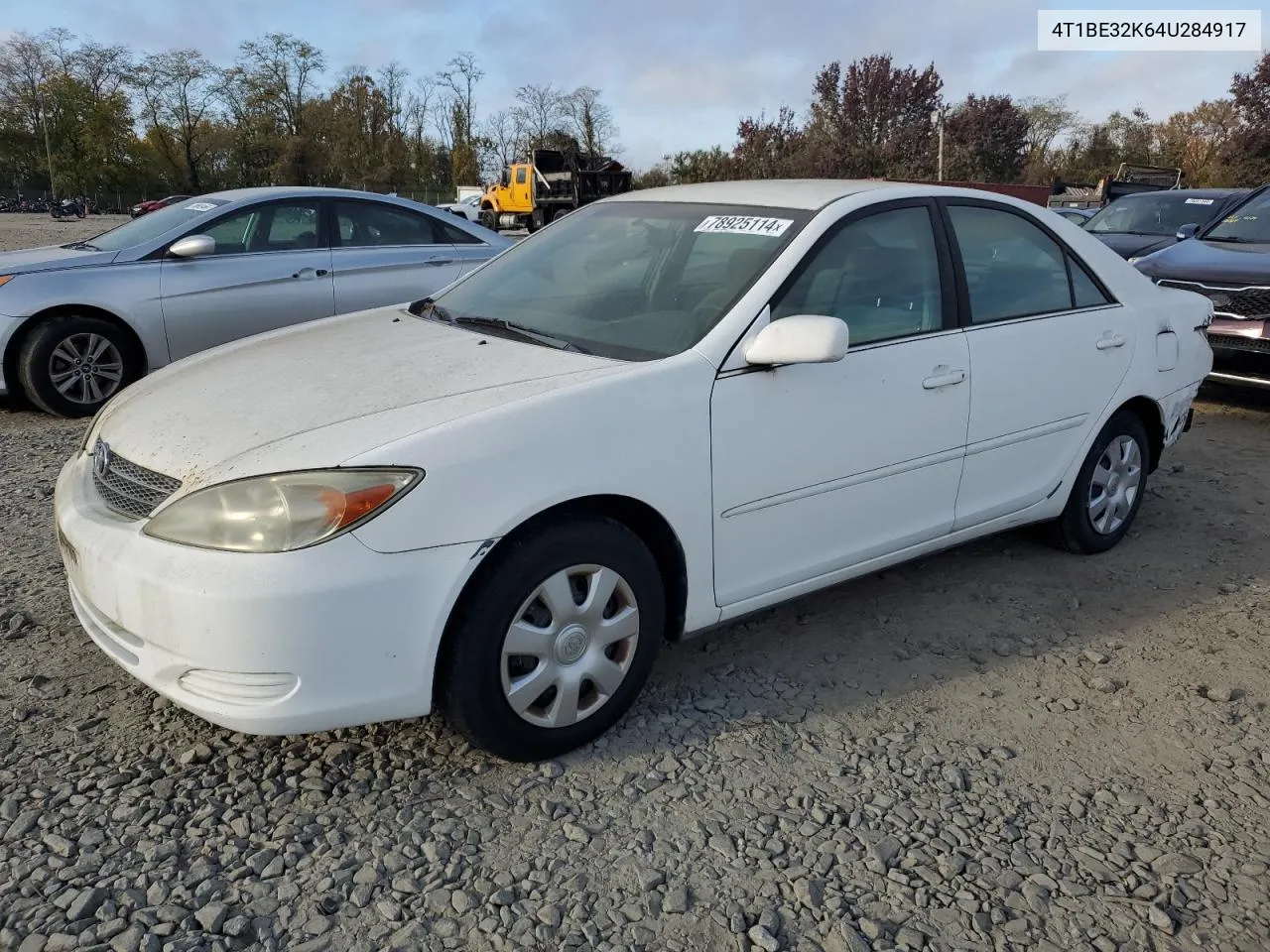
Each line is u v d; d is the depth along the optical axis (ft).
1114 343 13.73
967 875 8.00
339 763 9.19
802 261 10.50
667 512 9.34
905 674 11.19
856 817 8.62
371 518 7.82
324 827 8.32
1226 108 157.17
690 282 10.79
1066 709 10.58
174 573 7.84
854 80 129.80
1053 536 14.67
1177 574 14.21
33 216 182.29
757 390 9.89
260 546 7.75
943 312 11.76
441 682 8.55
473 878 7.79
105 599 8.43
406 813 8.51
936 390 11.44
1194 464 19.69
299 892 7.58
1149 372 14.32
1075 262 13.65
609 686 9.45
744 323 9.93
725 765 9.35
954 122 146.20
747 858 8.11
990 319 12.27
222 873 7.75
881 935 7.34
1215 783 9.32
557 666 9.02
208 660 7.83
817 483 10.55
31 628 11.56
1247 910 7.70
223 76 220.43
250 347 11.54
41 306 20.74
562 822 8.46
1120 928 7.48
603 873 7.89
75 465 10.18
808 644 11.84
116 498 8.93
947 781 9.20
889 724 10.16
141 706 10.02
